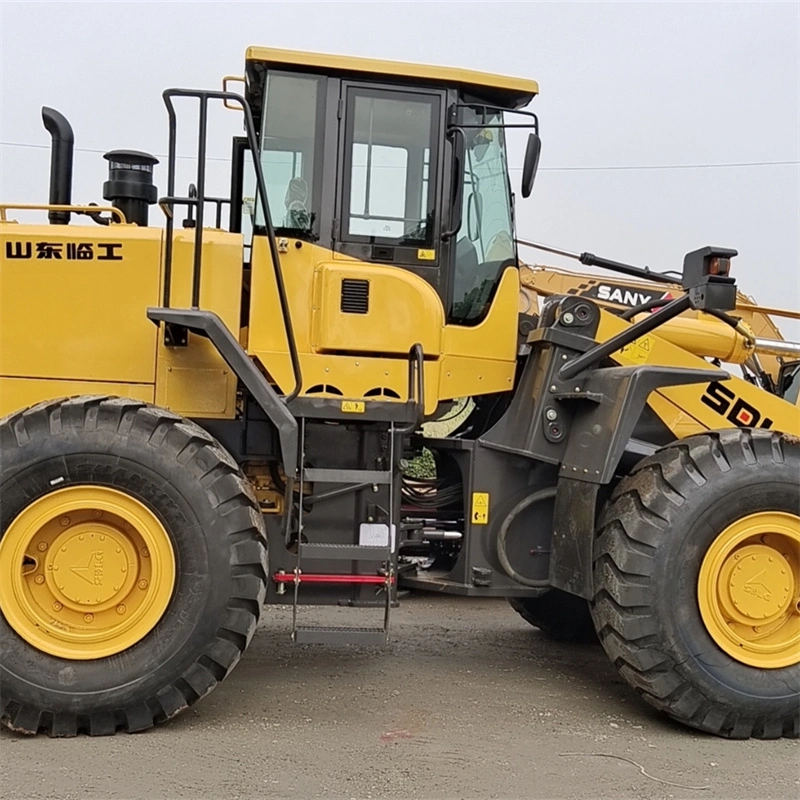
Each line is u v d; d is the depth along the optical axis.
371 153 4.42
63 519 3.71
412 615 6.43
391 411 4.25
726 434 4.14
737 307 6.93
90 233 4.27
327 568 4.19
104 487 3.68
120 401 3.81
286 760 3.46
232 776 3.29
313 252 4.37
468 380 4.53
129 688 3.63
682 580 3.91
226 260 4.32
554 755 3.63
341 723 3.92
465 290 4.59
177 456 3.72
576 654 5.41
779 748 3.86
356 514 4.28
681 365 4.74
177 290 4.29
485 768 3.45
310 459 4.39
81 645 3.67
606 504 4.23
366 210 4.42
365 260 4.42
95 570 3.71
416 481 4.90
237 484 3.77
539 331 4.59
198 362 4.31
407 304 4.37
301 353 4.34
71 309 4.25
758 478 3.99
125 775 3.27
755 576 4.02
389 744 3.68
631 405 4.12
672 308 4.11
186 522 3.70
